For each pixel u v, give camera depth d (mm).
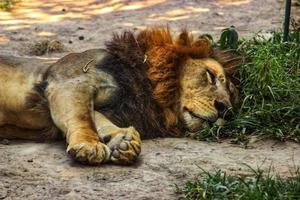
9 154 10422
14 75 11055
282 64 13023
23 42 18125
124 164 9906
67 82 10680
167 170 9758
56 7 22078
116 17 20875
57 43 17391
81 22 20391
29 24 20094
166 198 8820
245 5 21703
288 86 12234
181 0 22359
